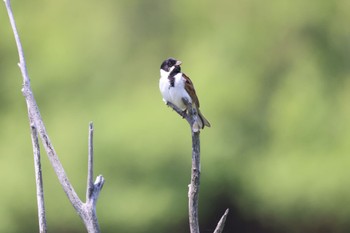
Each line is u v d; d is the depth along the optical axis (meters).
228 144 14.71
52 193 15.10
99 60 15.76
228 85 14.73
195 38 15.57
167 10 16.23
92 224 3.72
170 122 14.55
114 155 14.66
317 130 14.72
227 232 15.86
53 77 15.58
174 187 14.72
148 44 16.08
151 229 15.01
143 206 14.79
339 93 15.01
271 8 15.35
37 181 3.88
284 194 14.76
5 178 15.19
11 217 15.21
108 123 14.82
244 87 14.79
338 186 14.59
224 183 14.94
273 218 15.34
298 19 15.34
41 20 16.19
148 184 14.76
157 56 15.97
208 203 15.23
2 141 15.55
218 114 14.68
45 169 15.09
